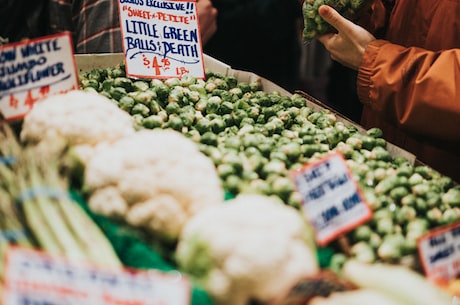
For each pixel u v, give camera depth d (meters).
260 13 4.47
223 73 2.72
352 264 1.30
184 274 1.22
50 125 1.50
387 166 1.89
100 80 2.36
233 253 1.16
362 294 1.19
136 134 1.49
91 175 1.39
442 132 2.05
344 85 4.58
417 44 2.42
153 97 2.09
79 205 1.37
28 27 2.88
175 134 1.48
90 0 2.89
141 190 1.33
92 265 1.11
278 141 1.97
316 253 1.37
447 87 1.97
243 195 1.44
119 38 2.94
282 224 1.24
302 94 2.56
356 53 2.29
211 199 1.40
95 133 1.50
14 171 1.31
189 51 2.45
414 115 2.06
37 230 1.23
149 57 2.35
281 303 1.14
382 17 2.59
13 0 2.77
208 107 2.20
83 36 2.95
